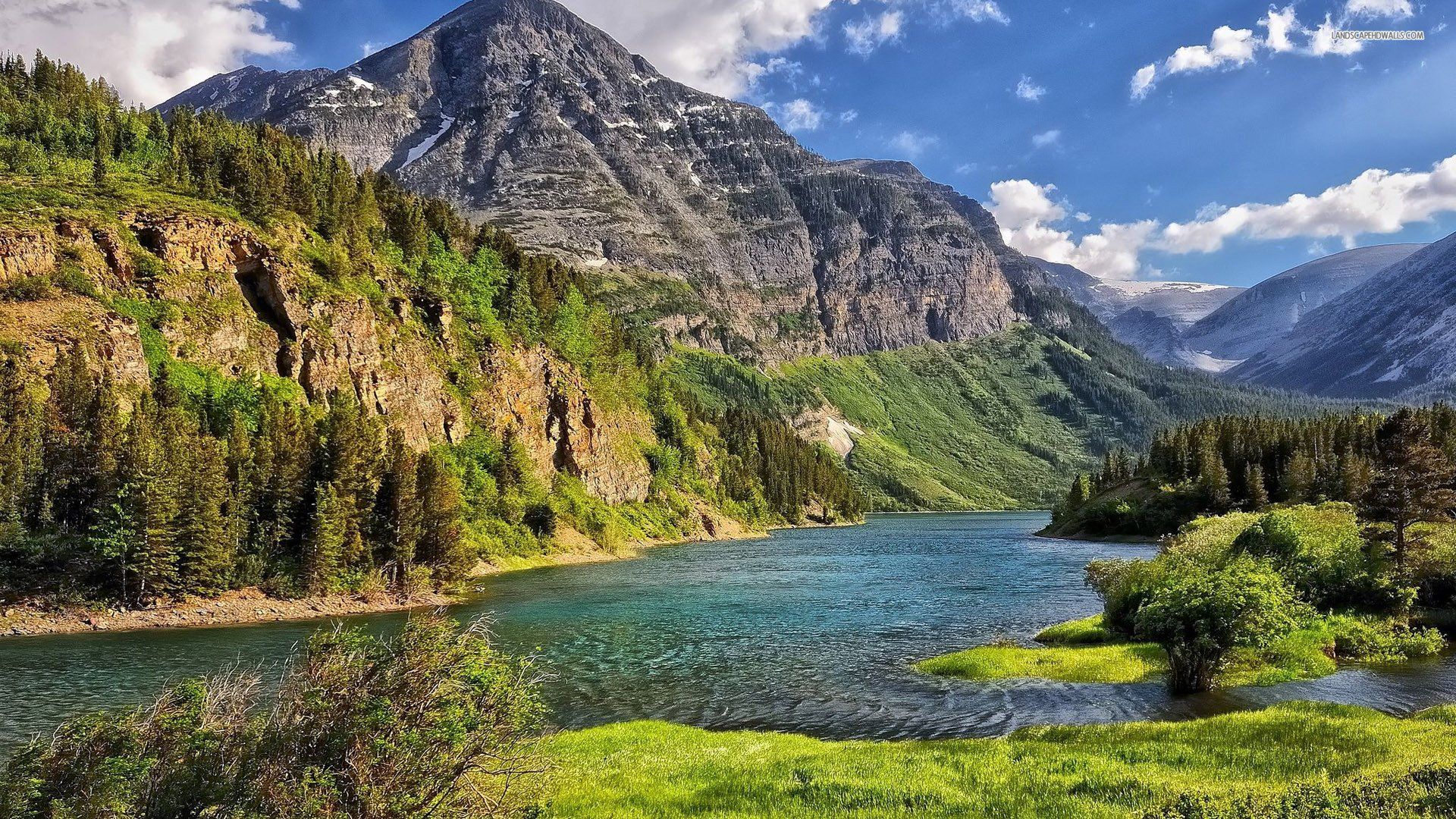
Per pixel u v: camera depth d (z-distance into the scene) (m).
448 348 117.62
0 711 30.89
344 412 71.00
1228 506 134.12
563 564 104.44
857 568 97.75
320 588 62.09
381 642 13.74
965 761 20.94
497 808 13.54
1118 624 45.97
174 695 12.78
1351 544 46.84
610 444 150.88
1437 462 47.25
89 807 10.74
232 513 60.56
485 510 101.25
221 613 55.53
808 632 50.78
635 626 53.19
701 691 35.41
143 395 67.44
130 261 79.94
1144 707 30.14
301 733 12.27
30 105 118.38
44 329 65.12
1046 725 26.81
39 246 71.44
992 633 50.19
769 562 108.31
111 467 57.12
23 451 56.44
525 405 127.94
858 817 16.84
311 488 66.25
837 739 27.83
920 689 35.09
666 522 159.12
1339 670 34.84
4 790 11.12
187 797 11.23
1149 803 16.44
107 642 46.09
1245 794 15.79
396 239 134.00
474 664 13.87
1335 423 147.00
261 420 74.81
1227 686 32.44
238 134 141.62
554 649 45.22
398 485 68.62
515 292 144.25
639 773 22.20
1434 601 45.12
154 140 128.25
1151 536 142.12
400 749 12.49
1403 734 21.14
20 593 51.62
